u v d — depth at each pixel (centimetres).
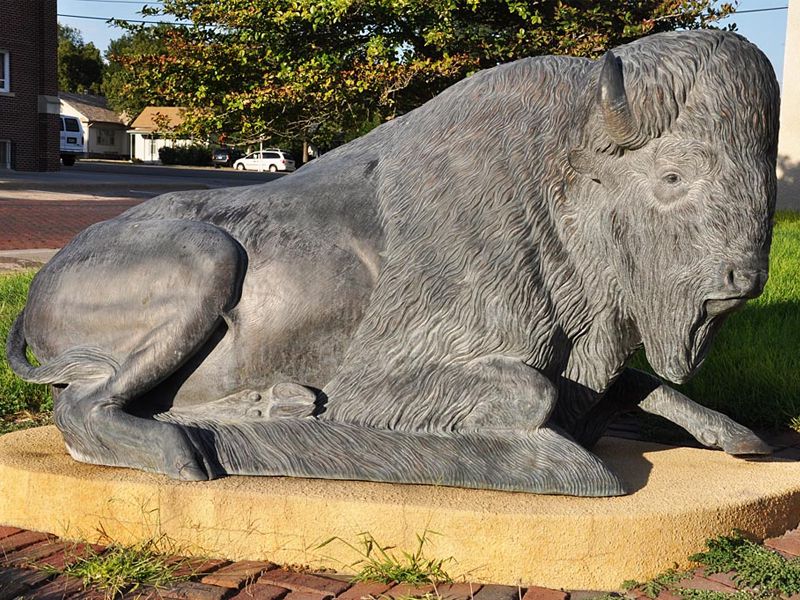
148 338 338
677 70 304
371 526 307
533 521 302
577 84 336
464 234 332
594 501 318
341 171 360
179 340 334
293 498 311
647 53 311
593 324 341
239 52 1330
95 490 325
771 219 311
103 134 6912
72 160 4497
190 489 316
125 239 350
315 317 339
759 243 304
